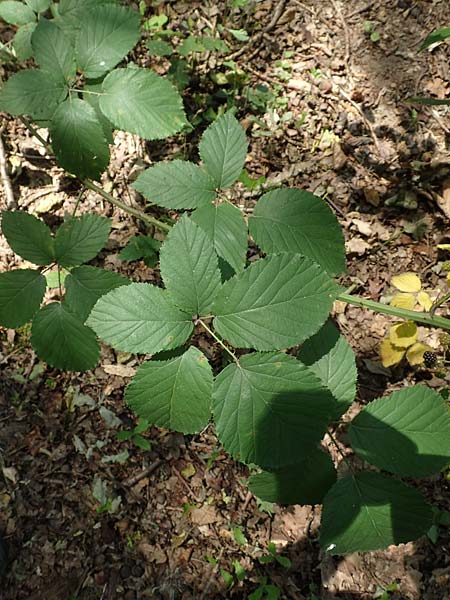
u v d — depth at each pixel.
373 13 0.81
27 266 0.63
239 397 0.28
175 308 0.29
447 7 0.79
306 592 0.52
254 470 0.57
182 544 0.54
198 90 0.77
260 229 0.35
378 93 0.77
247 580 0.52
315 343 0.35
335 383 0.34
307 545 0.54
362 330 0.64
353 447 0.32
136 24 0.38
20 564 0.52
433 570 0.52
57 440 0.57
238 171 0.36
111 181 0.70
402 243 0.68
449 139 0.73
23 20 0.48
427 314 0.41
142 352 0.28
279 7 0.82
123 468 0.57
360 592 0.52
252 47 0.80
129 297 0.29
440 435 0.32
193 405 0.29
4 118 0.70
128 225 0.68
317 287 0.28
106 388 0.60
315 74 0.78
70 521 0.54
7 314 0.38
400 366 0.62
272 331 0.28
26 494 0.55
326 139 0.75
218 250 0.34
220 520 0.55
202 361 0.29
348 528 0.31
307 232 0.35
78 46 0.38
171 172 0.35
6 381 0.59
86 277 0.39
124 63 0.76
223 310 0.29
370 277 0.67
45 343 0.38
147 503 0.56
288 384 0.28
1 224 0.39
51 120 0.38
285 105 0.76
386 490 0.32
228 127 0.36
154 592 0.51
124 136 0.72
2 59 0.65
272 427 0.28
